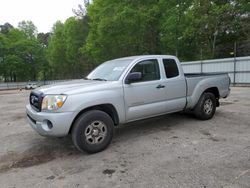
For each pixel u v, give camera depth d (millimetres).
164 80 5398
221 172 3457
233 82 21359
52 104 4047
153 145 4684
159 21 28406
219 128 5730
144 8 28031
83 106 4168
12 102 14211
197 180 3254
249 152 4164
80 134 4195
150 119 6758
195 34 28391
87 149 4281
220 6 29547
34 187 3270
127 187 3162
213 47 31078
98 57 34438
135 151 4410
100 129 4422
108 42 31484
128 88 4785
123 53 32438
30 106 4785
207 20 27719
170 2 27844
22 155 4477
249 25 26969
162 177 3383
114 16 28938
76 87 4375
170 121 6516
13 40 59812
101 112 4430
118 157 4172
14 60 56469
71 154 4426
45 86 4816
